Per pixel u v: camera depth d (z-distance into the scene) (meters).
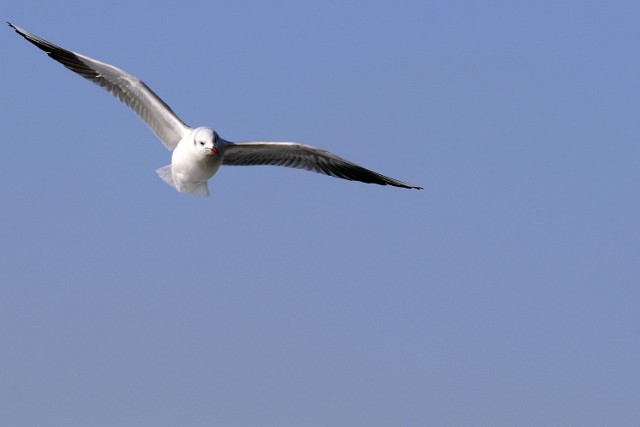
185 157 23.09
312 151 23.66
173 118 23.45
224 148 23.17
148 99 23.56
